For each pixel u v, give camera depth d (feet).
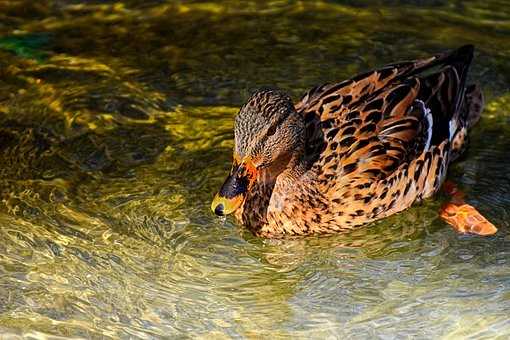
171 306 37.35
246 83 51.01
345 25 55.26
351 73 51.52
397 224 42.22
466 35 54.24
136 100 49.73
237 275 39.17
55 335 35.94
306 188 41.45
